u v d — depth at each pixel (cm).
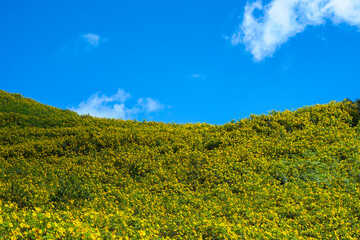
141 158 1873
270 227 1040
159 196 1430
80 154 2062
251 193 1335
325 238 960
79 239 766
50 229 798
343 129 1919
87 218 1011
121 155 1939
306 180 1406
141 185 1570
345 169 1443
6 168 1805
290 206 1167
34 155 2056
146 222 1070
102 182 1620
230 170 1602
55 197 1358
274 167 1539
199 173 1648
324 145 1744
